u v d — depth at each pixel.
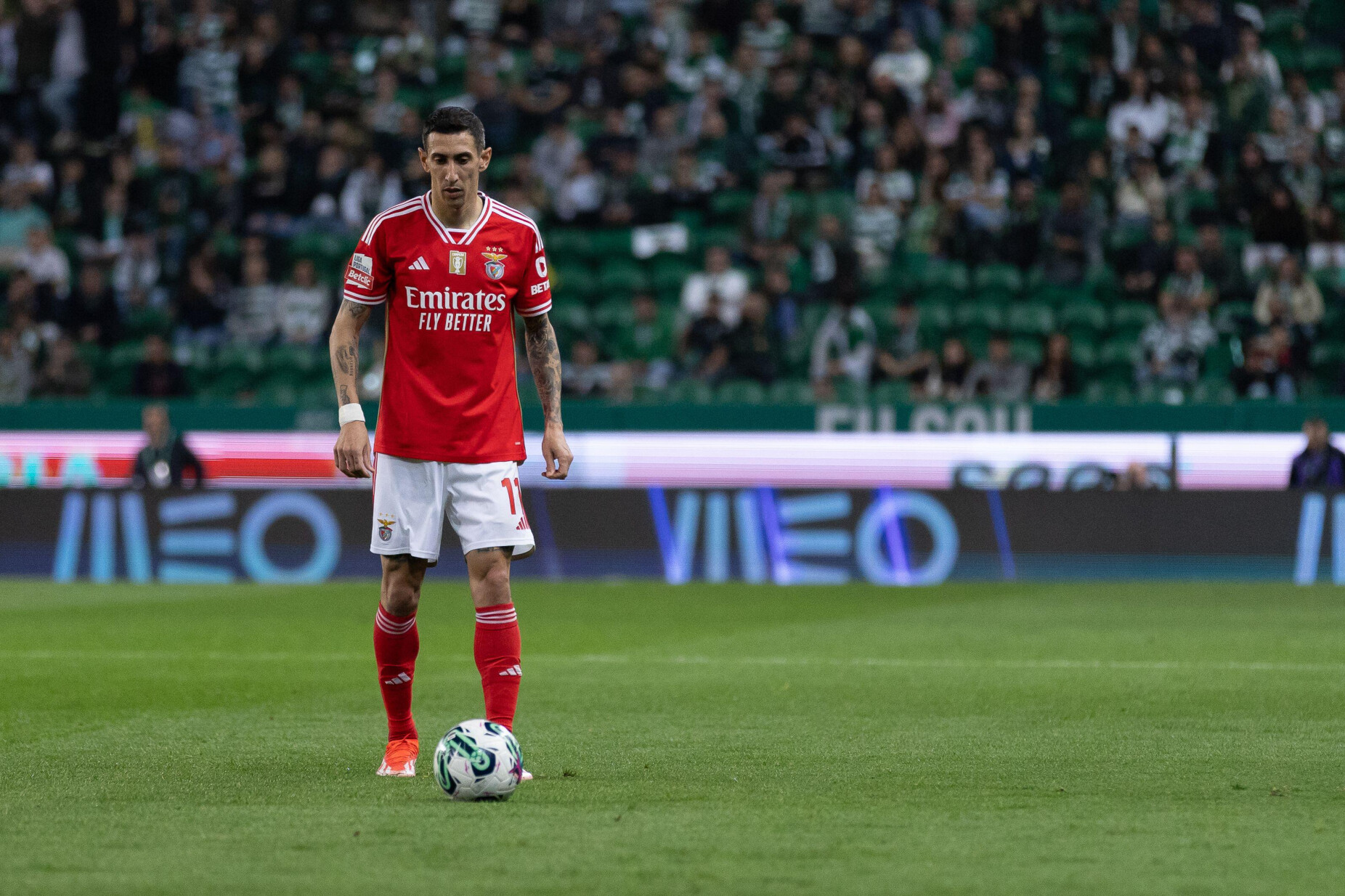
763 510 53.16
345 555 53.53
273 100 76.00
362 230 70.12
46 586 51.38
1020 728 22.33
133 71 76.69
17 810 15.94
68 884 12.64
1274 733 21.86
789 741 21.02
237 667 30.28
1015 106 71.12
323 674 29.23
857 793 16.94
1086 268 66.94
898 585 51.91
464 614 41.00
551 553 54.03
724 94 72.69
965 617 40.56
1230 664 30.72
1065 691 26.75
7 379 66.31
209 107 75.44
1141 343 63.31
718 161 71.12
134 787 17.34
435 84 77.38
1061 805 16.23
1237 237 67.69
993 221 67.75
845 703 25.19
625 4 80.88
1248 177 68.94
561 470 19.05
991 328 65.19
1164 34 75.19
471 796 16.34
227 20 77.69
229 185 71.56
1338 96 74.69
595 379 63.97
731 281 64.88
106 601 45.72
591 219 70.38
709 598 46.66
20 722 23.02
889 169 69.00
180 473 56.38
